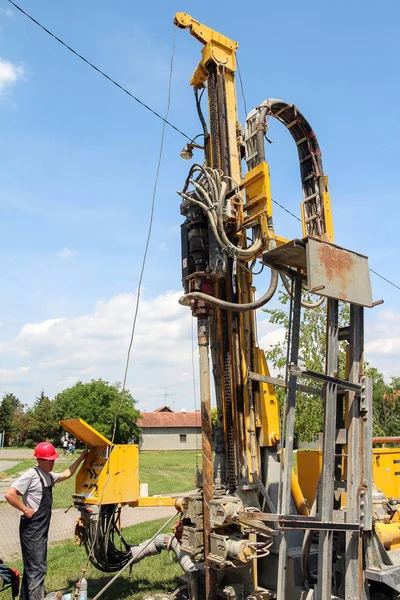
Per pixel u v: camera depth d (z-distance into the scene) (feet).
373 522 14.96
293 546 16.69
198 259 17.94
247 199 18.04
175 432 202.08
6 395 220.84
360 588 13.78
